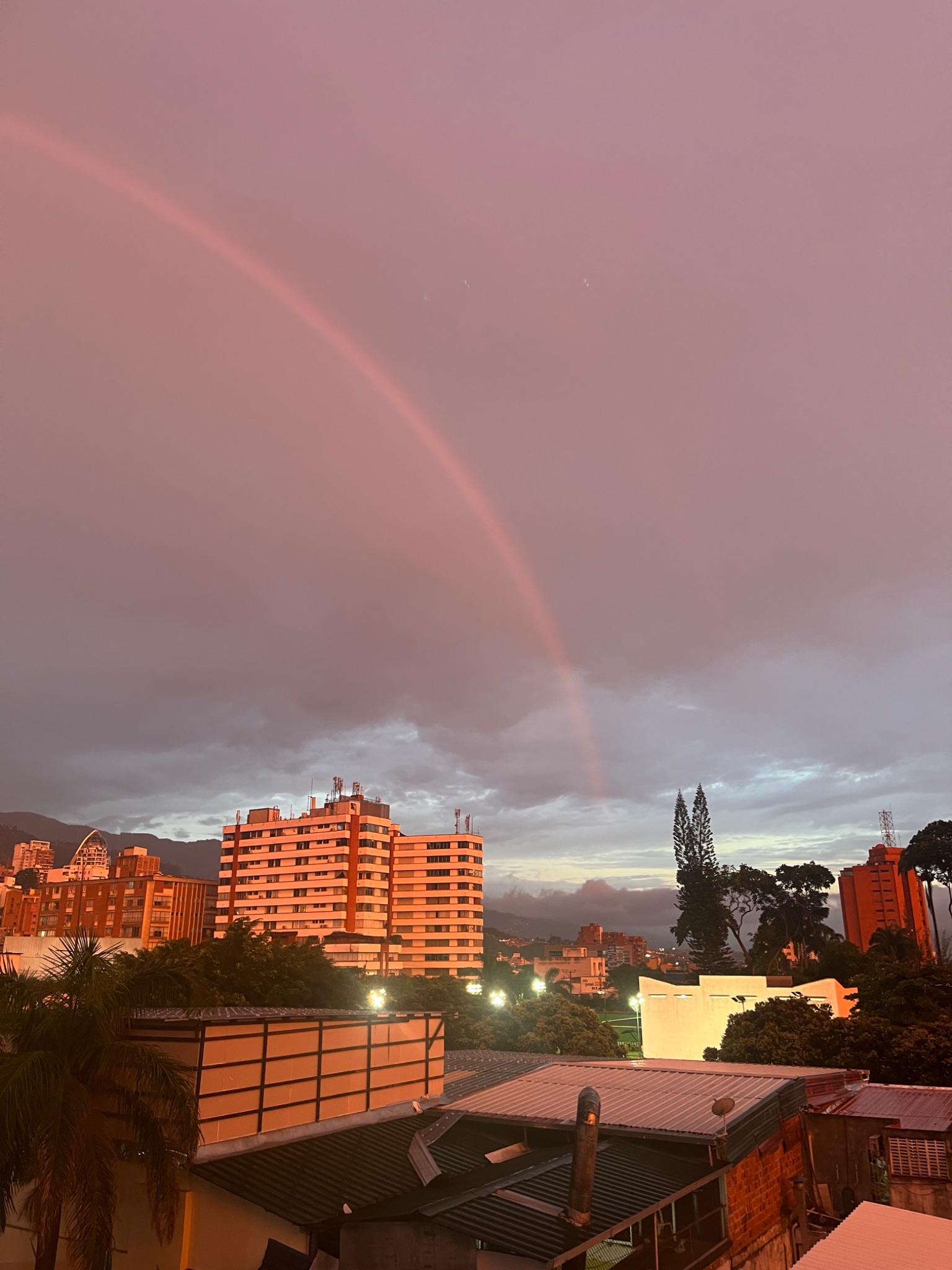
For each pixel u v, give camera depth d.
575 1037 59.31
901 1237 13.91
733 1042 51.62
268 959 56.69
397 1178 19.94
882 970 53.06
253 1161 19.19
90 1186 15.91
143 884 165.12
